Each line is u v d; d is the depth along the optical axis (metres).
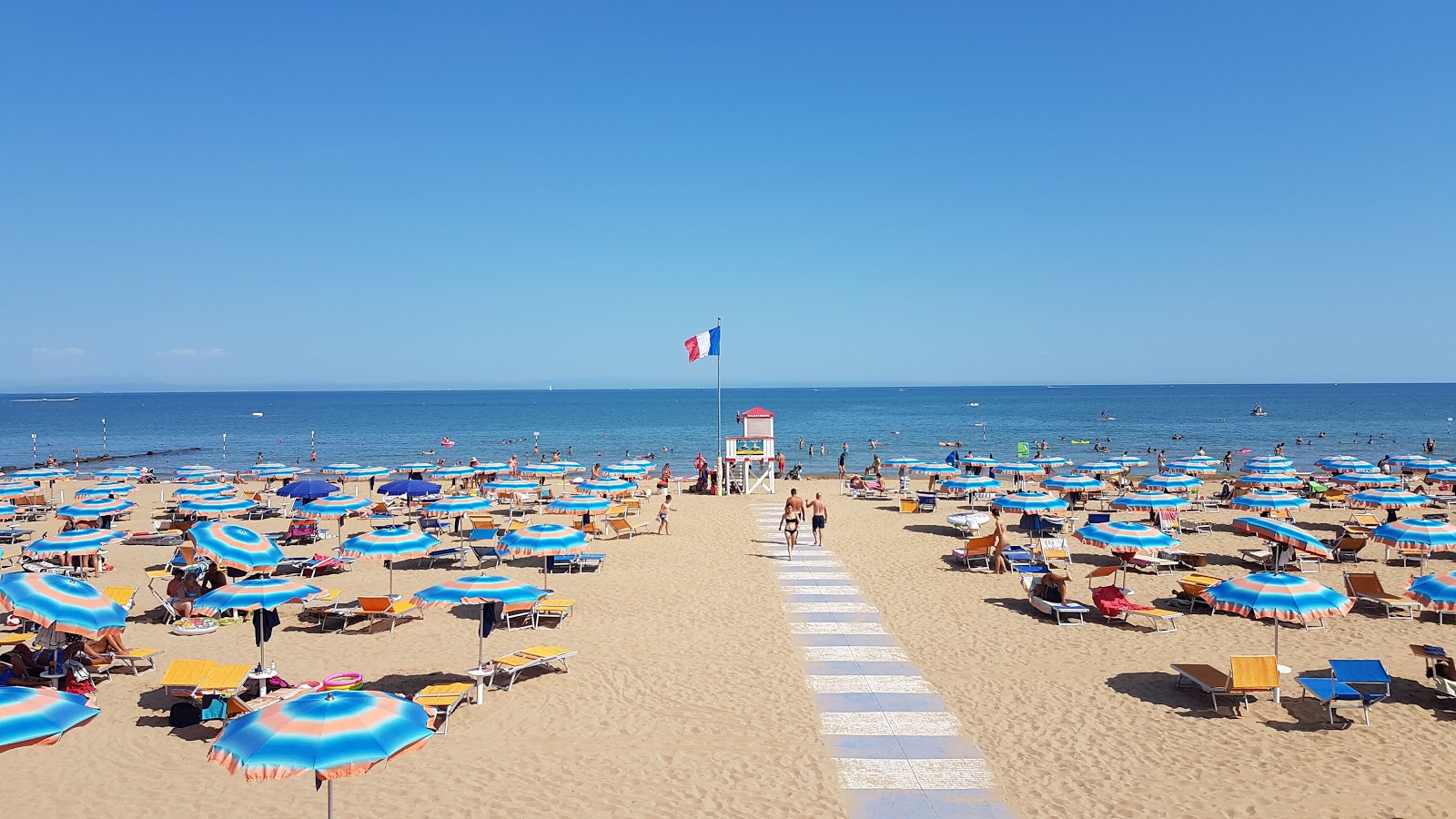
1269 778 9.80
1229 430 91.88
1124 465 41.88
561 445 79.12
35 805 9.00
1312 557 22.45
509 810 9.02
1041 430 94.19
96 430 109.81
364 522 29.16
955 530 27.31
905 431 93.50
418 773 9.85
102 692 12.34
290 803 9.11
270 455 69.38
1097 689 12.71
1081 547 24.05
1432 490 38.94
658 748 10.59
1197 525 26.84
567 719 11.48
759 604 17.69
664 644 14.88
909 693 12.51
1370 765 10.11
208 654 14.23
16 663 12.04
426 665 13.70
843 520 29.69
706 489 38.38
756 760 10.27
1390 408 146.75
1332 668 12.12
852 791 9.52
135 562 22.48
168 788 9.40
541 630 15.75
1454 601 13.18
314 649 14.58
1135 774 9.93
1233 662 11.59
